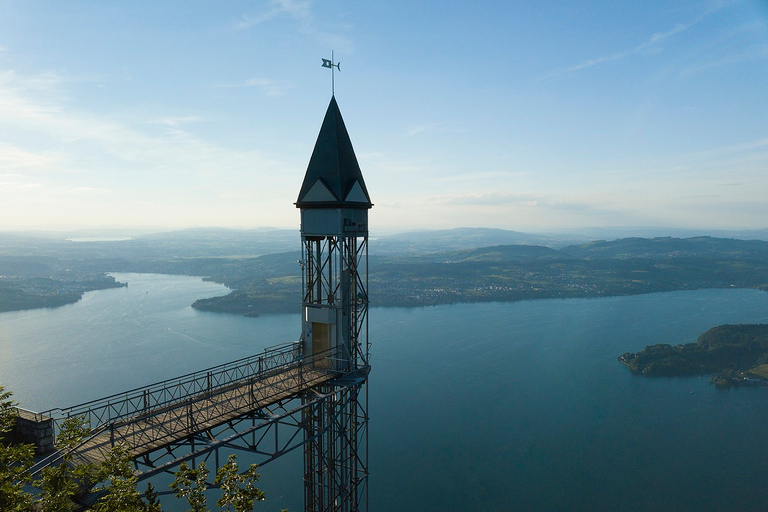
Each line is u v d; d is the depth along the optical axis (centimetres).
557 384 17488
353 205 4666
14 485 2039
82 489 2570
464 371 18438
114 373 16500
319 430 4353
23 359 18250
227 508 2453
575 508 10369
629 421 14700
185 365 17538
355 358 4862
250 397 3903
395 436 13038
